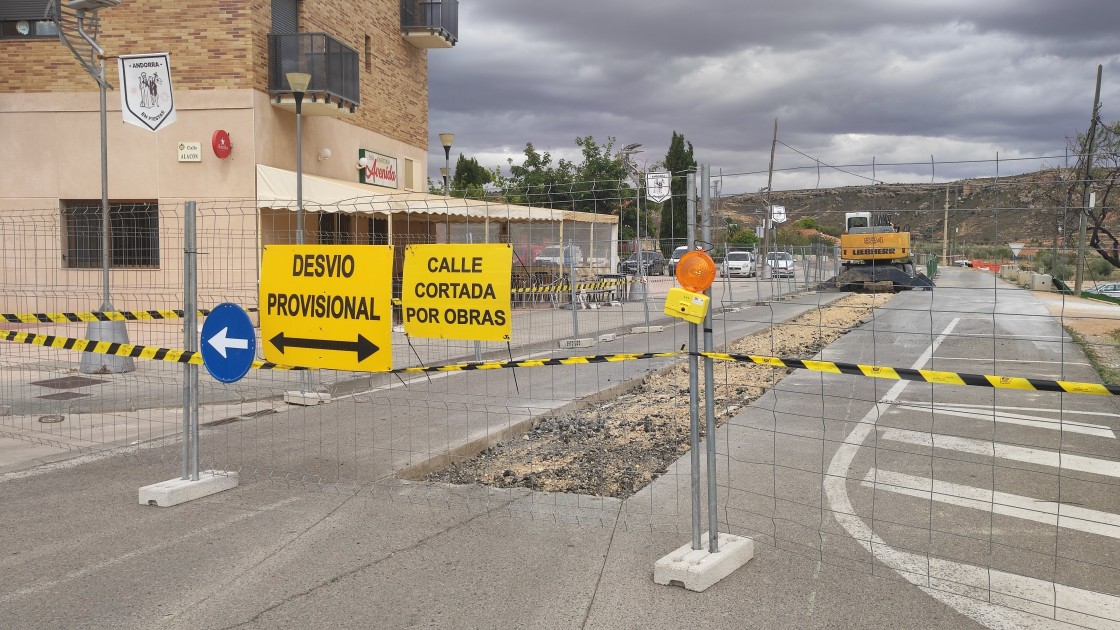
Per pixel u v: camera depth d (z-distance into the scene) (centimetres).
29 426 864
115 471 675
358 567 467
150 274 1702
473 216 1903
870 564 470
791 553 486
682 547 465
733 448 759
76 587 442
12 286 1655
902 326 1825
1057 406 964
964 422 875
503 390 1079
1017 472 674
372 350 591
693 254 441
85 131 1836
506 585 441
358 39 2333
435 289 595
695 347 450
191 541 511
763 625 393
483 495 605
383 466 682
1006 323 1841
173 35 1817
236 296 1314
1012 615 406
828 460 712
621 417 912
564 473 684
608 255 2544
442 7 2644
